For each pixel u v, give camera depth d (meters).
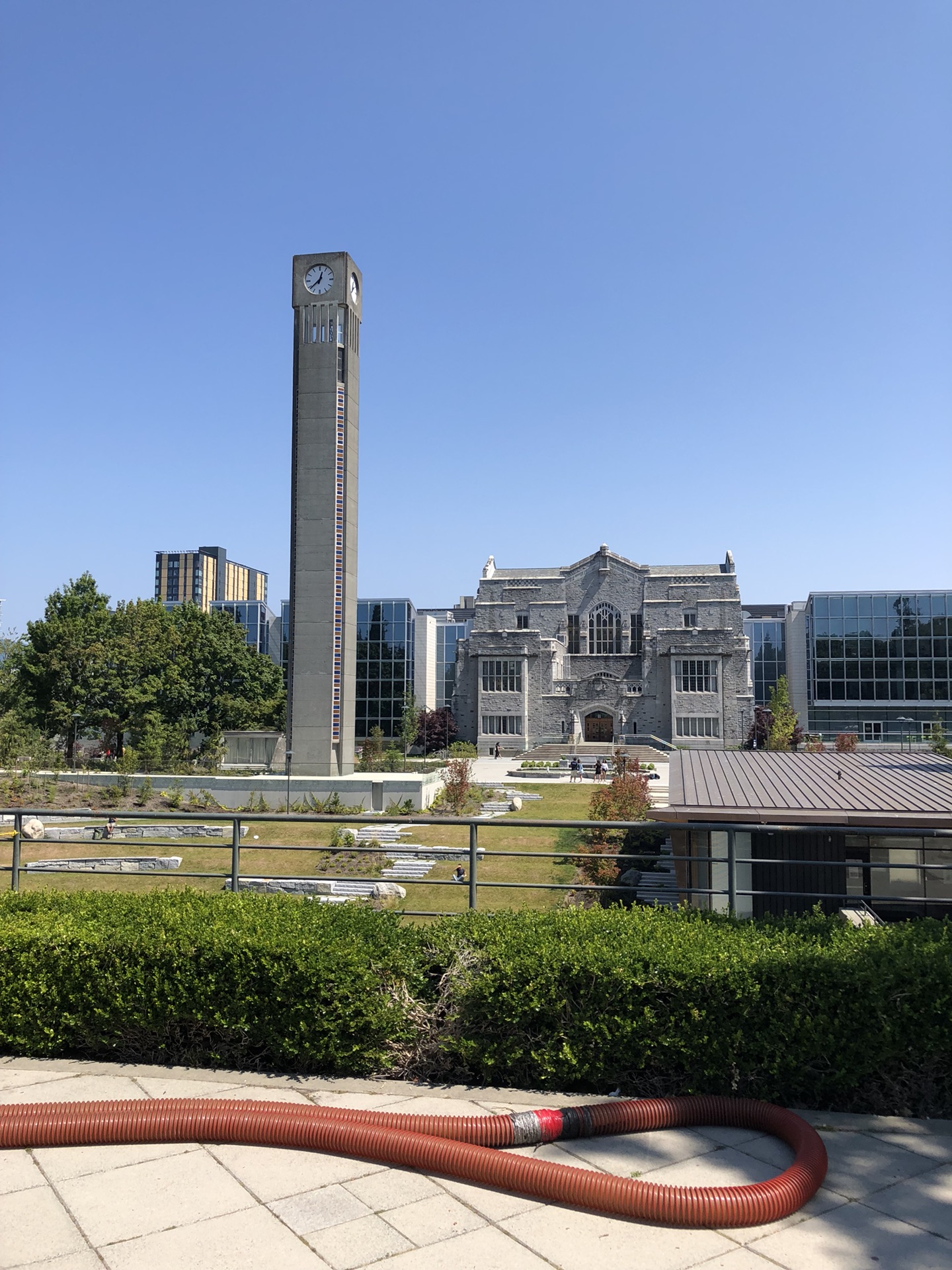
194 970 7.97
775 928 8.52
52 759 56.84
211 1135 6.50
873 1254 5.20
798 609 104.62
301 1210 5.61
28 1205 5.66
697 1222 5.45
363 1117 6.52
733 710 96.94
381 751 80.25
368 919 8.81
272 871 35.03
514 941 7.99
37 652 65.50
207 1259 5.09
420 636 107.69
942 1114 7.16
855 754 25.69
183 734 64.88
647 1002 7.38
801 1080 7.15
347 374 50.31
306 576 49.84
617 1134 6.66
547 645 101.62
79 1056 8.30
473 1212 5.61
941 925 8.73
